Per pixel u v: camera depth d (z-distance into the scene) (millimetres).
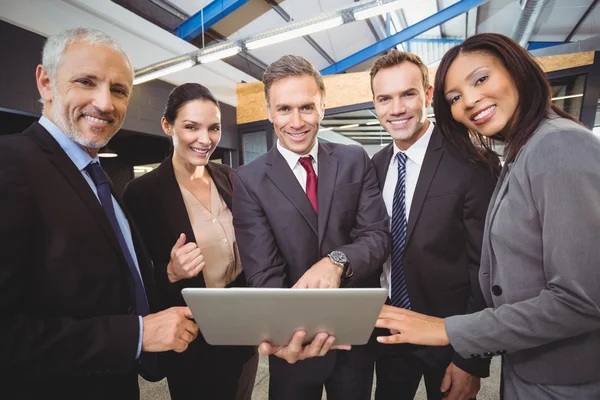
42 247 666
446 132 1033
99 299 738
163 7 4438
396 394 1245
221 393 1302
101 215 768
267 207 1064
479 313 698
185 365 1234
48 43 777
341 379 1095
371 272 983
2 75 2736
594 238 554
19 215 614
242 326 714
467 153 1053
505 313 649
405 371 1210
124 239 870
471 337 675
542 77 725
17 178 631
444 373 1138
